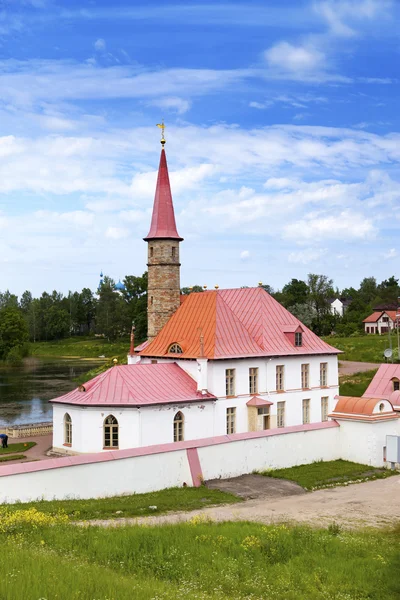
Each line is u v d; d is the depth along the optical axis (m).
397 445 52.16
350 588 23.61
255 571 24.73
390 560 26.75
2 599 16.95
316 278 183.38
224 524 31.11
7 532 27.73
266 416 61.94
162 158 69.69
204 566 24.66
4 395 103.88
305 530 30.80
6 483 36.19
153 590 20.12
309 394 66.62
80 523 32.22
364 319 181.62
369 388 63.78
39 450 58.16
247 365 60.62
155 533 28.23
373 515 36.66
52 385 117.56
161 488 42.56
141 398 51.91
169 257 68.31
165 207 68.88
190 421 54.84
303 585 23.66
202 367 56.25
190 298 65.94
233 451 47.06
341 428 55.56
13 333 177.25
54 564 21.58
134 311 173.00
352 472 50.78
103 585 19.52
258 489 43.66
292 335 65.62
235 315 63.62
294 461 51.53
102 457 40.06
